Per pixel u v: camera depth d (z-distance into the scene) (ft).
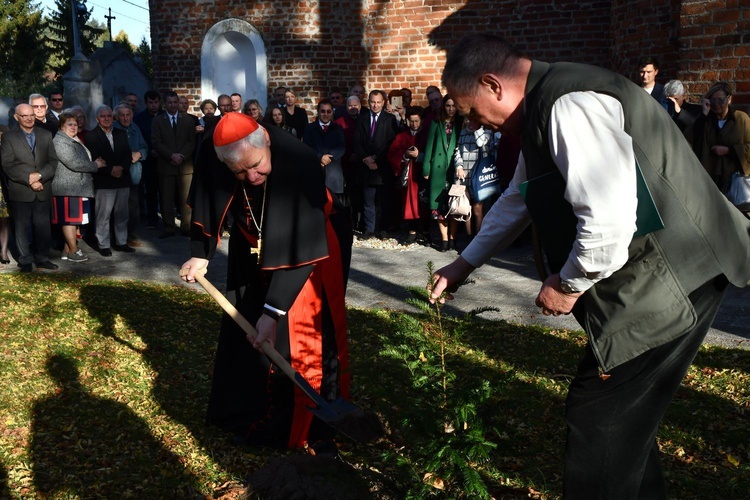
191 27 48.85
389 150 34.04
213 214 13.04
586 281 7.64
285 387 13.26
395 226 37.60
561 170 7.59
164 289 25.52
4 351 18.43
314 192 12.51
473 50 8.25
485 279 26.53
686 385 15.58
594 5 40.45
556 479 11.71
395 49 45.42
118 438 13.53
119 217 32.96
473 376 10.68
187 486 11.77
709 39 26.89
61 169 30.25
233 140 11.77
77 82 50.26
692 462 12.40
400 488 10.50
